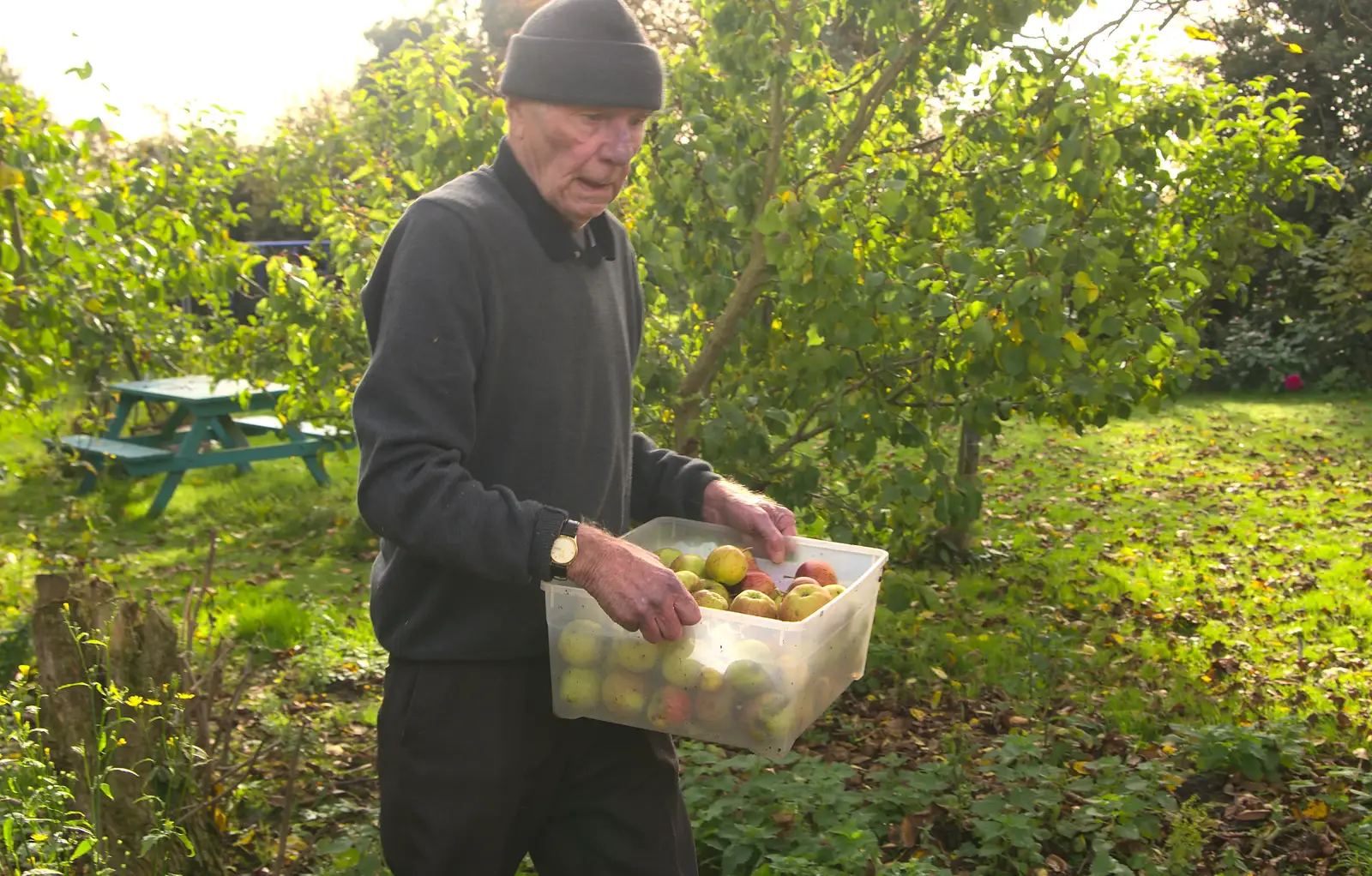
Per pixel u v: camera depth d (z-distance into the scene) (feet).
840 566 7.48
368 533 27.45
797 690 5.87
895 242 16.80
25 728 8.63
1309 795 13.33
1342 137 61.46
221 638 12.25
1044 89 16.46
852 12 17.61
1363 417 47.47
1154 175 17.49
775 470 16.81
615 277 7.24
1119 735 15.15
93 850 8.08
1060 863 11.81
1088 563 24.70
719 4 16.63
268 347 21.66
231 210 21.76
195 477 33.60
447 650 6.59
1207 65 24.47
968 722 15.98
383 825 6.95
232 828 12.21
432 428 6.02
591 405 6.92
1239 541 26.84
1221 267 24.11
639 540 7.57
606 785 7.19
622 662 6.15
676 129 16.79
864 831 11.09
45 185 14.89
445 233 6.23
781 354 16.72
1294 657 18.53
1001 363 14.29
